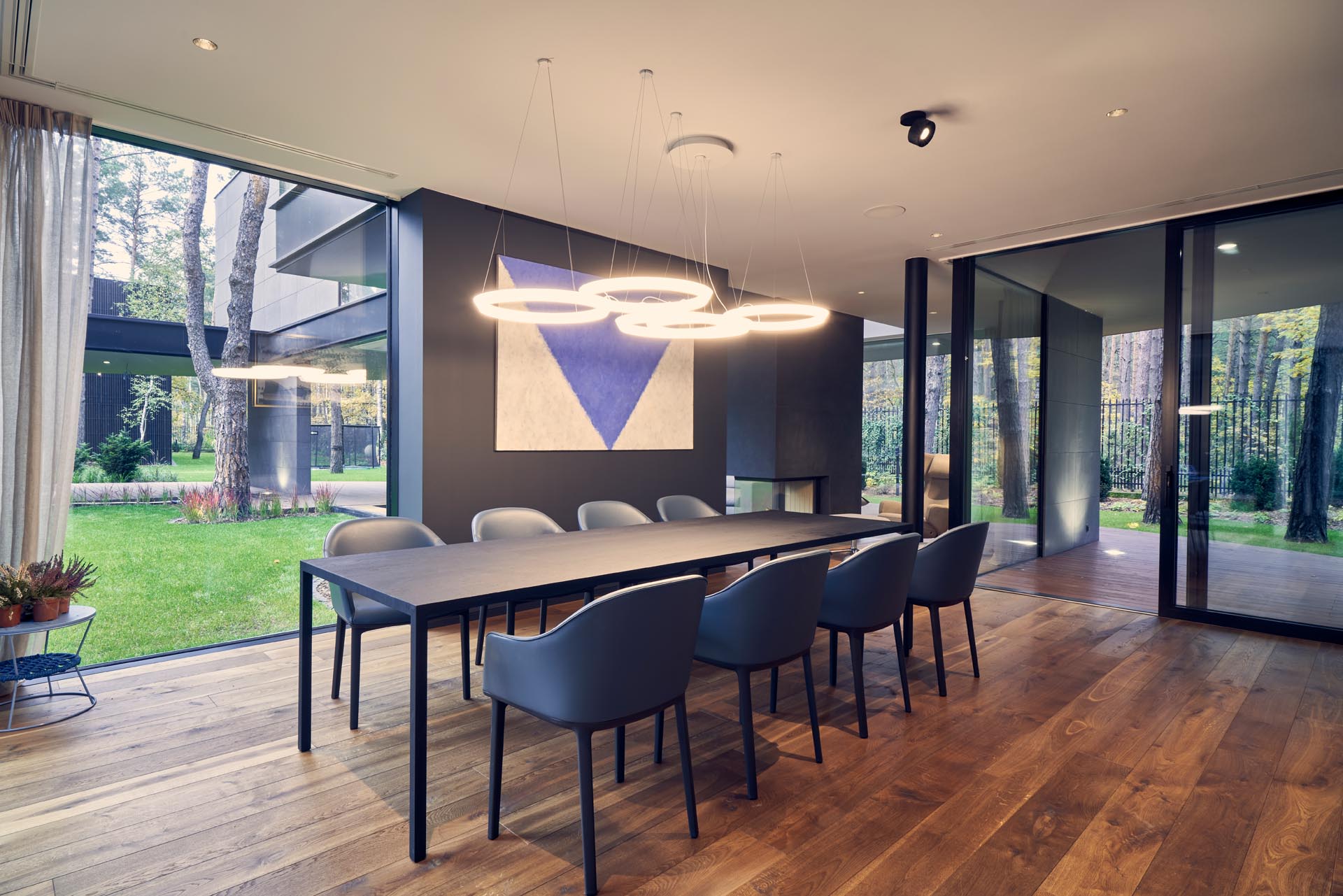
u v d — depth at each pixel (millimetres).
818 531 3783
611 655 1943
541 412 5059
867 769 2650
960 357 6082
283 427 4320
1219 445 4734
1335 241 4336
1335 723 3078
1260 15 2590
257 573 4215
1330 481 4336
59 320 3414
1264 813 2344
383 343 4719
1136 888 1956
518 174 4230
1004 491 6387
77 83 3180
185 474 3971
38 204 3350
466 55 2939
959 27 2701
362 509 4625
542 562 2803
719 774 2605
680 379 6035
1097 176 4184
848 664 3865
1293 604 4438
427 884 1959
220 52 2934
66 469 3447
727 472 8242
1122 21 2648
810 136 3668
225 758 2680
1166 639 4371
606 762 2693
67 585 3125
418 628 2098
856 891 1937
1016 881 1981
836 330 8680
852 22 2684
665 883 1971
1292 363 4473
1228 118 3422
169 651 3906
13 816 2273
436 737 2902
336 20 2697
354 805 2361
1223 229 4742
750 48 2869
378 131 3662
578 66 3021
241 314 4164
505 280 4863
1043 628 4602
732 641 2422
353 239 4602
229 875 1985
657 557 2973
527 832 2217
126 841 2145
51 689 3242
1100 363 7551
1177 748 2830
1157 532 10117
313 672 3615
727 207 4793
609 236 5492
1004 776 2592
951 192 4480
